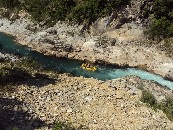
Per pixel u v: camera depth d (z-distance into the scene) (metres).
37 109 30.61
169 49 48.66
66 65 47.16
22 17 56.75
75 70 45.88
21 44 52.12
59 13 54.28
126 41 50.41
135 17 51.31
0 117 27.86
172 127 30.77
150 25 51.00
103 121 30.67
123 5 51.69
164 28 50.38
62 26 52.81
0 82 35.19
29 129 26.66
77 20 52.59
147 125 30.55
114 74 45.62
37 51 50.41
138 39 50.59
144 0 50.84
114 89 37.69
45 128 27.03
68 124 28.61
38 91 34.81
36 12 56.03
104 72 45.97
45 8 55.75
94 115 31.55
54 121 28.72
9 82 35.72
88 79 41.09
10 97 32.12
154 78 45.22
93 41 50.16
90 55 48.94
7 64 40.66
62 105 32.47
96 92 36.44
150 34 50.59
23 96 32.91
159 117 32.38
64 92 35.50
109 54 48.69
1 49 49.62
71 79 40.44
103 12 51.97
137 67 47.41
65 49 49.88
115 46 49.66
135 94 36.75
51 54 49.47
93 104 33.66
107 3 52.22
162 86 40.41
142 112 32.97
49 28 53.09
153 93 37.22
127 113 32.66
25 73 38.97
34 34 52.91
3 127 26.56
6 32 55.34
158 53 48.50
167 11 51.16
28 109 30.05
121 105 33.88
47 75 40.56
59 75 41.72
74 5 54.69
